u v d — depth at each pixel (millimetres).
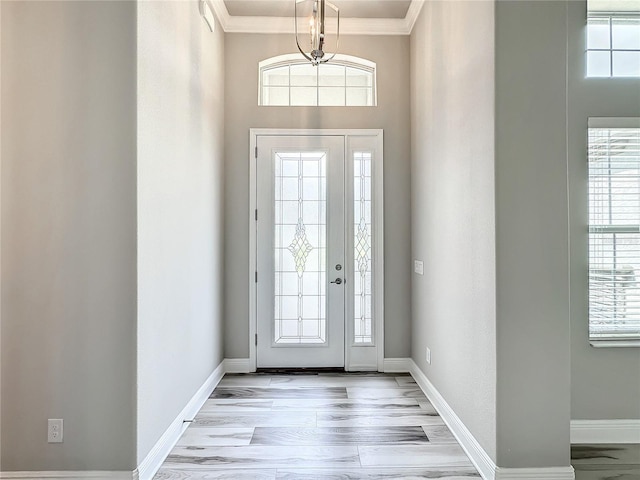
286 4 3805
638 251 2758
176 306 2693
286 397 3418
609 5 2850
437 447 2594
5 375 2104
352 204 4141
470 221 2490
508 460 2143
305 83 4266
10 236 2102
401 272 4121
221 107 3934
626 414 2699
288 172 4141
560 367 2148
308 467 2357
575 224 2711
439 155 3115
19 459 2102
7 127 2102
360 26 4078
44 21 2104
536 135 2146
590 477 2279
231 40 4086
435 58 3215
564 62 2148
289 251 4141
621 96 2742
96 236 2111
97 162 2111
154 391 2342
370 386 3682
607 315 2758
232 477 2260
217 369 3781
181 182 2781
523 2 2139
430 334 3377
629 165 2766
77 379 2111
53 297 2104
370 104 4266
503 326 2143
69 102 2107
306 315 4141
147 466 2238
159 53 2404
